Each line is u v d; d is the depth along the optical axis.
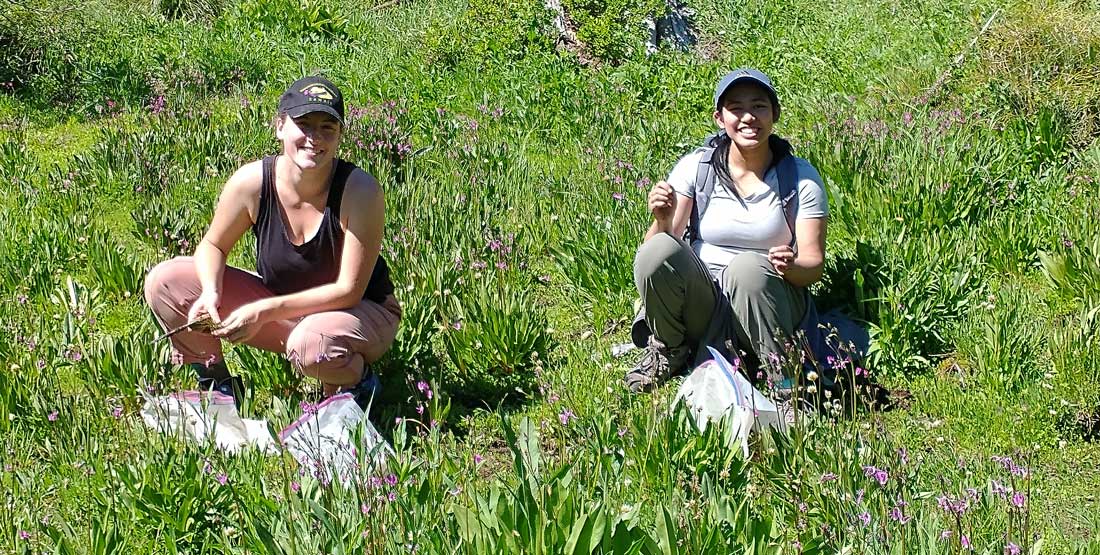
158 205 6.18
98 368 4.43
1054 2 7.98
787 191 4.54
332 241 4.22
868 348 4.72
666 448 3.78
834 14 11.66
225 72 9.75
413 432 4.38
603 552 3.07
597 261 5.45
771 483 3.75
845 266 5.14
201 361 4.43
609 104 8.49
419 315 4.92
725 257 4.64
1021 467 3.91
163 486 3.59
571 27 10.33
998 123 7.38
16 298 5.25
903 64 9.02
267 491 3.67
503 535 3.08
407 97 8.79
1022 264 5.70
